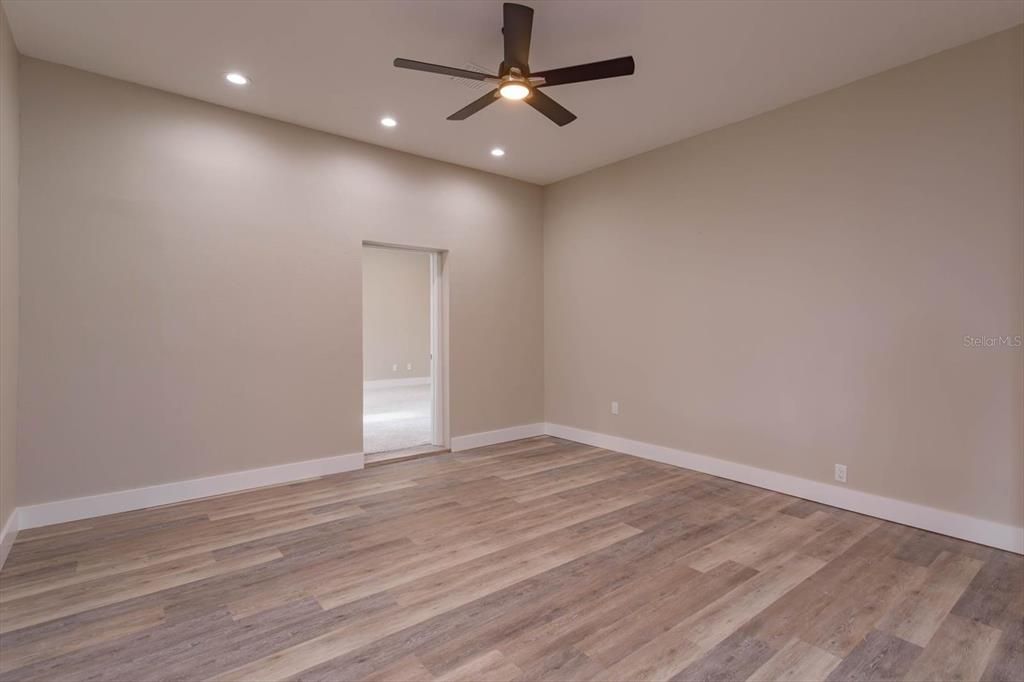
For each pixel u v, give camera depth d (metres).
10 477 2.87
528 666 1.86
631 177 4.84
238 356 3.80
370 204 4.46
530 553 2.78
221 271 3.73
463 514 3.35
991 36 2.81
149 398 3.46
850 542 2.91
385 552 2.79
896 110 3.16
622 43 2.88
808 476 3.61
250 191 3.85
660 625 2.12
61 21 2.69
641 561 2.68
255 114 3.86
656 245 4.63
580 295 5.41
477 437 5.24
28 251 3.06
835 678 1.80
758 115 3.86
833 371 3.47
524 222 5.62
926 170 3.05
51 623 2.12
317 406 4.17
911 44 2.90
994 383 2.83
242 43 2.91
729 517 3.29
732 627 2.10
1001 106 2.79
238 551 2.80
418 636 2.04
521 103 3.63
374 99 3.60
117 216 3.34
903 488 3.17
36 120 3.08
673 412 4.52
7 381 2.76
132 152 3.39
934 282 3.03
